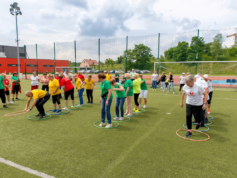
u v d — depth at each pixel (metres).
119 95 5.57
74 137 4.20
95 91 13.27
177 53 17.31
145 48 18.23
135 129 4.80
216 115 6.28
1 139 4.08
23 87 15.54
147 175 2.66
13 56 54.53
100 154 3.33
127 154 3.33
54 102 6.64
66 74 10.88
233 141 3.97
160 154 3.33
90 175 2.67
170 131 4.64
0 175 2.68
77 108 7.50
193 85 4.03
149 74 18.64
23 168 2.87
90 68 21.27
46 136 4.27
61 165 2.96
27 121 5.55
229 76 16.78
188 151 3.46
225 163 3.02
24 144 3.80
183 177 2.62
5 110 7.17
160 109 7.30
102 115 5.08
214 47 16.61
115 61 19.83
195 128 4.85
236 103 8.51
